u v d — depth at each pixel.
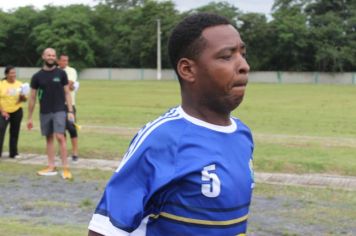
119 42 93.44
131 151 2.37
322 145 16.70
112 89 50.00
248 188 2.41
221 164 2.31
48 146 12.33
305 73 83.50
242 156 2.44
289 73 83.88
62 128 11.88
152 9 93.88
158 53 82.88
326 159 14.21
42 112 11.95
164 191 2.29
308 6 91.94
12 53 98.75
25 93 14.47
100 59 94.06
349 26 85.62
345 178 12.35
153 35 88.88
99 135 18.28
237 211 2.34
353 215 9.08
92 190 10.75
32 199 9.91
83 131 19.31
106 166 13.44
